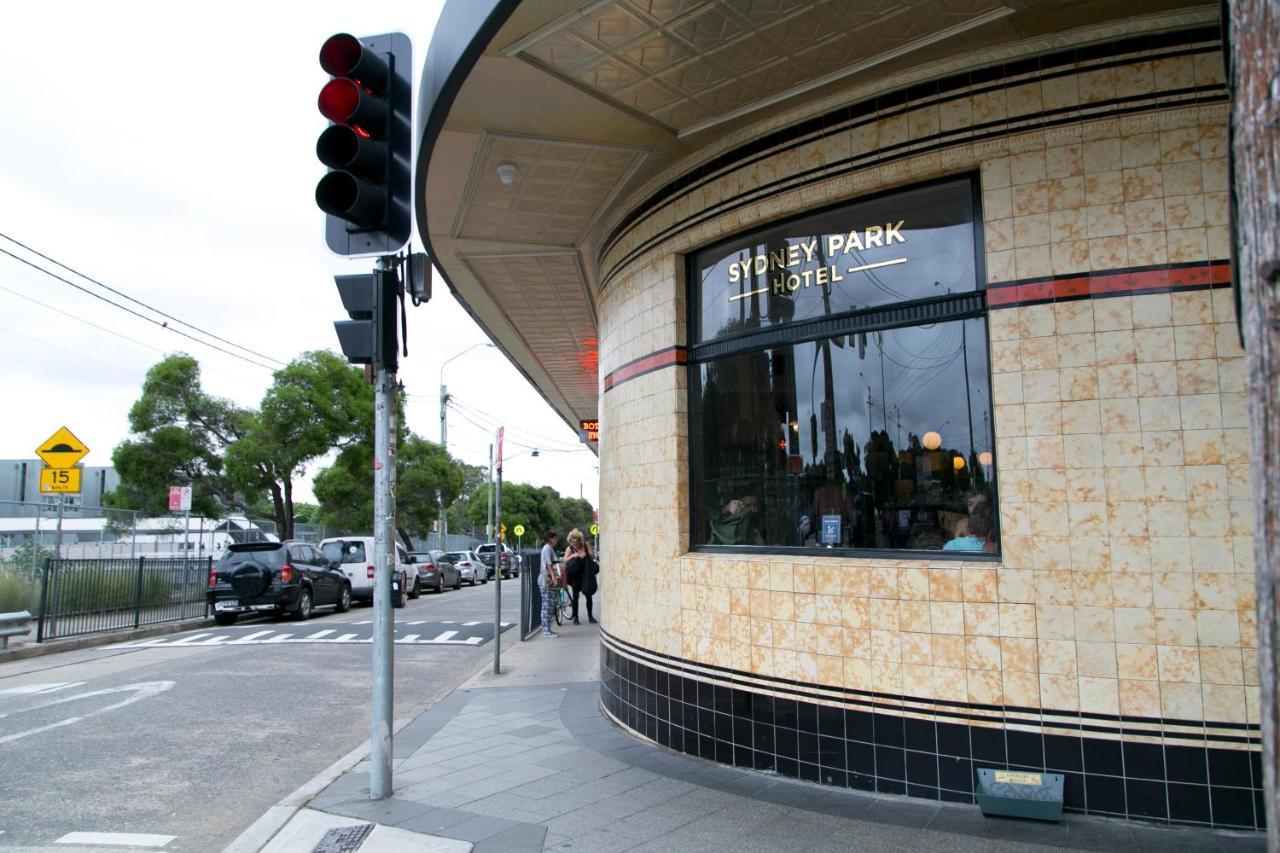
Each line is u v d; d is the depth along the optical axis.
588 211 8.48
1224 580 4.67
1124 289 4.97
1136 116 5.02
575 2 4.94
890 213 5.88
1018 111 5.29
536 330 13.90
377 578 5.89
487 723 8.16
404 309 6.19
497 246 9.59
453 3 5.65
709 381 6.95
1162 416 4.85
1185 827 4.65
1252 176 1.50
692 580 6.67
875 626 5.52
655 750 6.86
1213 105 4.90
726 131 6.66
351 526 31.45
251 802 6.19
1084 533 4.95
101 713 9.12
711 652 6.46
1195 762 4.66
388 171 5.94
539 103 6.23
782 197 6.28
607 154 7.11
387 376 6.02
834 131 6.00
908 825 4.87
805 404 6.21
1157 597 4.78
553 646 14.40
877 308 5.88
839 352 6.05
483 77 5.86
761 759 6.04
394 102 6.00
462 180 7.73
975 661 5.16
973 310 5.46
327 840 5.04
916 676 5.35
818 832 4.84
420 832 5.08
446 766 6.57
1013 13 4.95
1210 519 4.72
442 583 32.50
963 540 5.42
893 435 5.75
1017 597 5.07
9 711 9.23
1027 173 5.24
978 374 5.43
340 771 6.50
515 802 5.60
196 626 18.59
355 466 29.72
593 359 16.38
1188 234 4.89
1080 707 4.89
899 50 5.40
